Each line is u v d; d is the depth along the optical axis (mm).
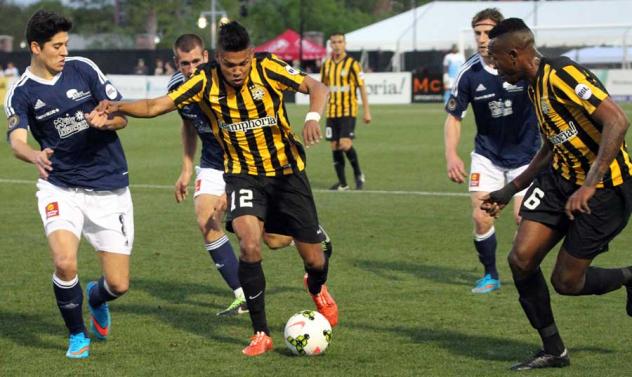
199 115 11680
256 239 9586
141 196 22375
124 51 73375
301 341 9438
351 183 24859
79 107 9789
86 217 10008
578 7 68062
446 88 57719
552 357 8961
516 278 9031
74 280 9578
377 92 62500
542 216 8945
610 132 8211
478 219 12336
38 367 9273
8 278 13602
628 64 64438
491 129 12461
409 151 32250
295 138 10102
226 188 9992
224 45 9133
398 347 9812
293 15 104750
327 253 10938
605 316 10961
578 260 8930
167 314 11508
